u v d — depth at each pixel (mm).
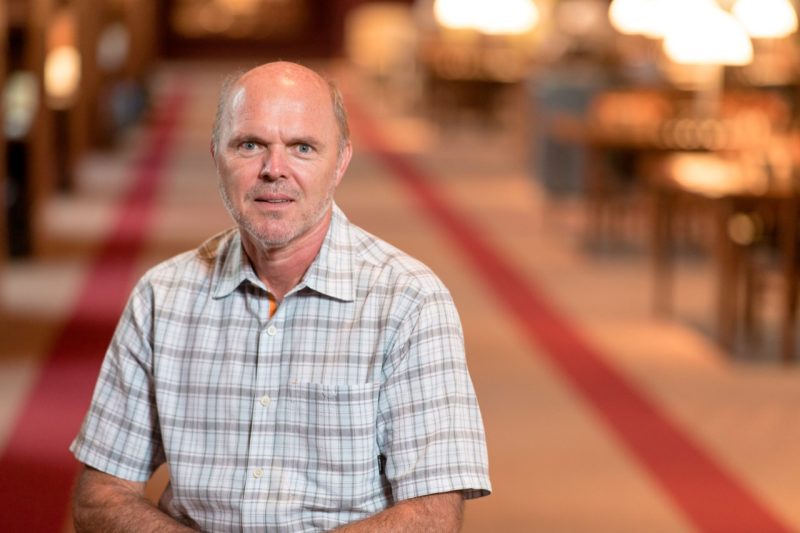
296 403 2566
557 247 11688
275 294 2623
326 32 38469
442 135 21766
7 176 10250
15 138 10211
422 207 13945
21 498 5203
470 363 7617
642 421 6539
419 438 2557
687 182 8344
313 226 2580
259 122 2520
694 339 8344
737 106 11469
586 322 8766
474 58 22500
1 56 9000
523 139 18047
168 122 21797
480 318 8805
